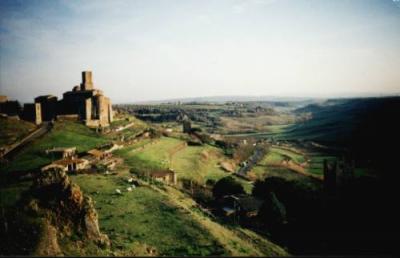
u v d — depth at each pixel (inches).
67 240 1929.1
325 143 7204.7
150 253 2007.9
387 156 5049.2
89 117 6934.1
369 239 2445.9
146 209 2760.8
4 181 3157.0
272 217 2967.5
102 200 2925.7
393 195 3430.1
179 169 5324.8
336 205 3277.6
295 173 5502.0
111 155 5270.7
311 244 2444.6
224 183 3855.8
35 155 4338.1
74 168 4097.0
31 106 6067.9
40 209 2060.8
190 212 2768.2
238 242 2319.1
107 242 2044.8
